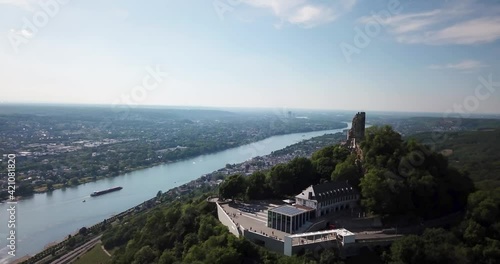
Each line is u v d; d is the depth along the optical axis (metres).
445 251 157.50
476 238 173.88
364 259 164.75
